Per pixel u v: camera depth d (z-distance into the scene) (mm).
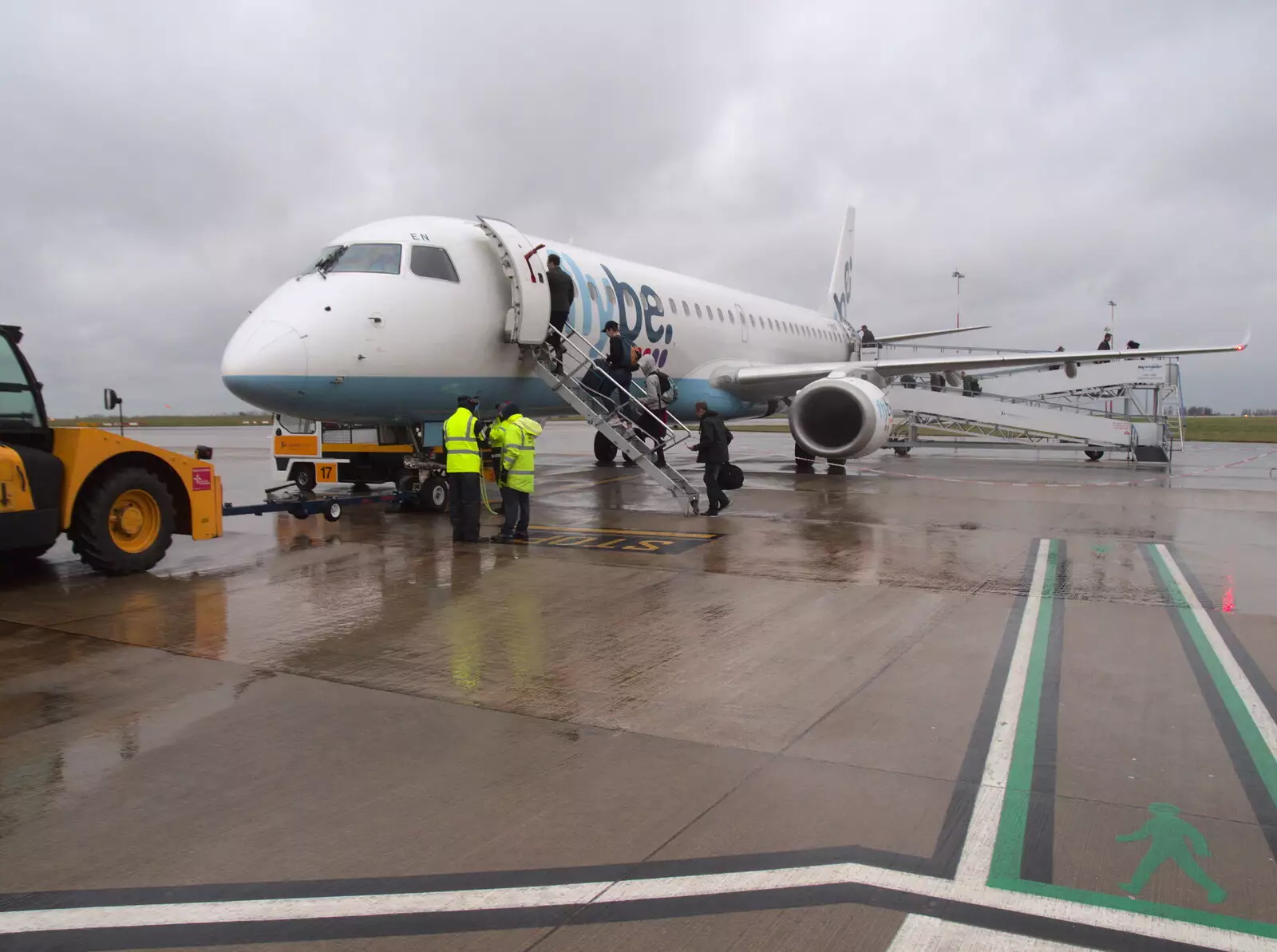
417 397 12531
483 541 10328
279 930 2812
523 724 4527
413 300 12156
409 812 3586
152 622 6613
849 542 10117
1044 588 7645
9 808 3631
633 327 16344
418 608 7012
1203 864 3156
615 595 7422
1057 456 28391
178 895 3006
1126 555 9219
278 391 11180
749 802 3648
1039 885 3023
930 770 3945
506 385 13875
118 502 8383
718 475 12445
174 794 3754
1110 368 24484
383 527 11680
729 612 6828
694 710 4711
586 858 3223
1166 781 3832
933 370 20156
